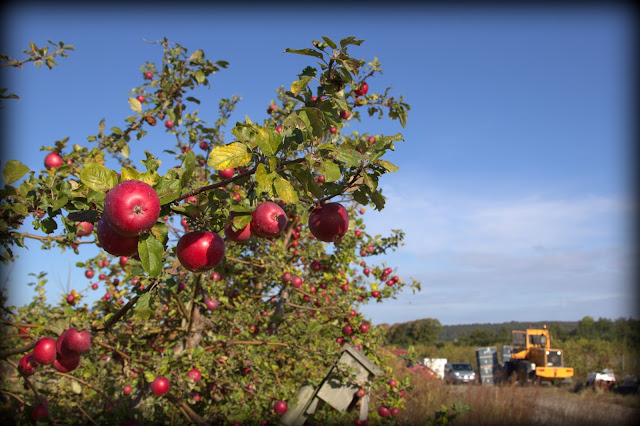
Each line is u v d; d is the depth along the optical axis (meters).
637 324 28.19
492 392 13.48
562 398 16.47
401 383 6.67
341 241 7.89
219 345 5.70
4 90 3.20
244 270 7.25
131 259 2.88
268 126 2.04
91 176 1.95
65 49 4.29
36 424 3.08
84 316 3.94
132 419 4.06
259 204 2.34
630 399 16.33
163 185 1.97
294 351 6.21
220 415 5.92
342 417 6.28
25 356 3.22
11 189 2.68
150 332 5.49
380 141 2.23
